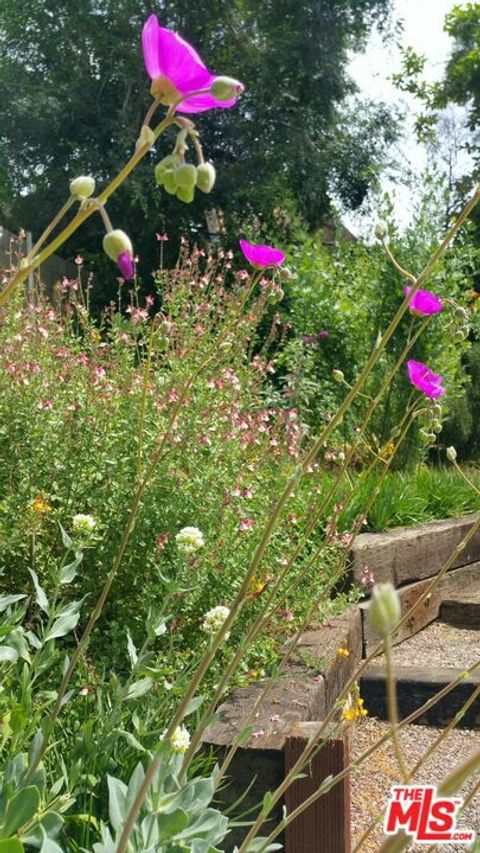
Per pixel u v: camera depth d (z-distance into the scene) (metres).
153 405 3.26
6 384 3.24
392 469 7.49
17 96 15.70
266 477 3.55
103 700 2.51
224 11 16.41
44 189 15.81
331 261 10.99
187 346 3.52
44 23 16.12
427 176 8.95
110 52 15.82
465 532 5.77
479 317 8.74
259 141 16.20
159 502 3.07
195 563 2.89
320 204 17.06
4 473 3.16
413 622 4.90
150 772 1.12
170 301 4.20
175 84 0.97
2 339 3.48
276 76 16.42
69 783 1.80
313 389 6.59
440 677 3.83
